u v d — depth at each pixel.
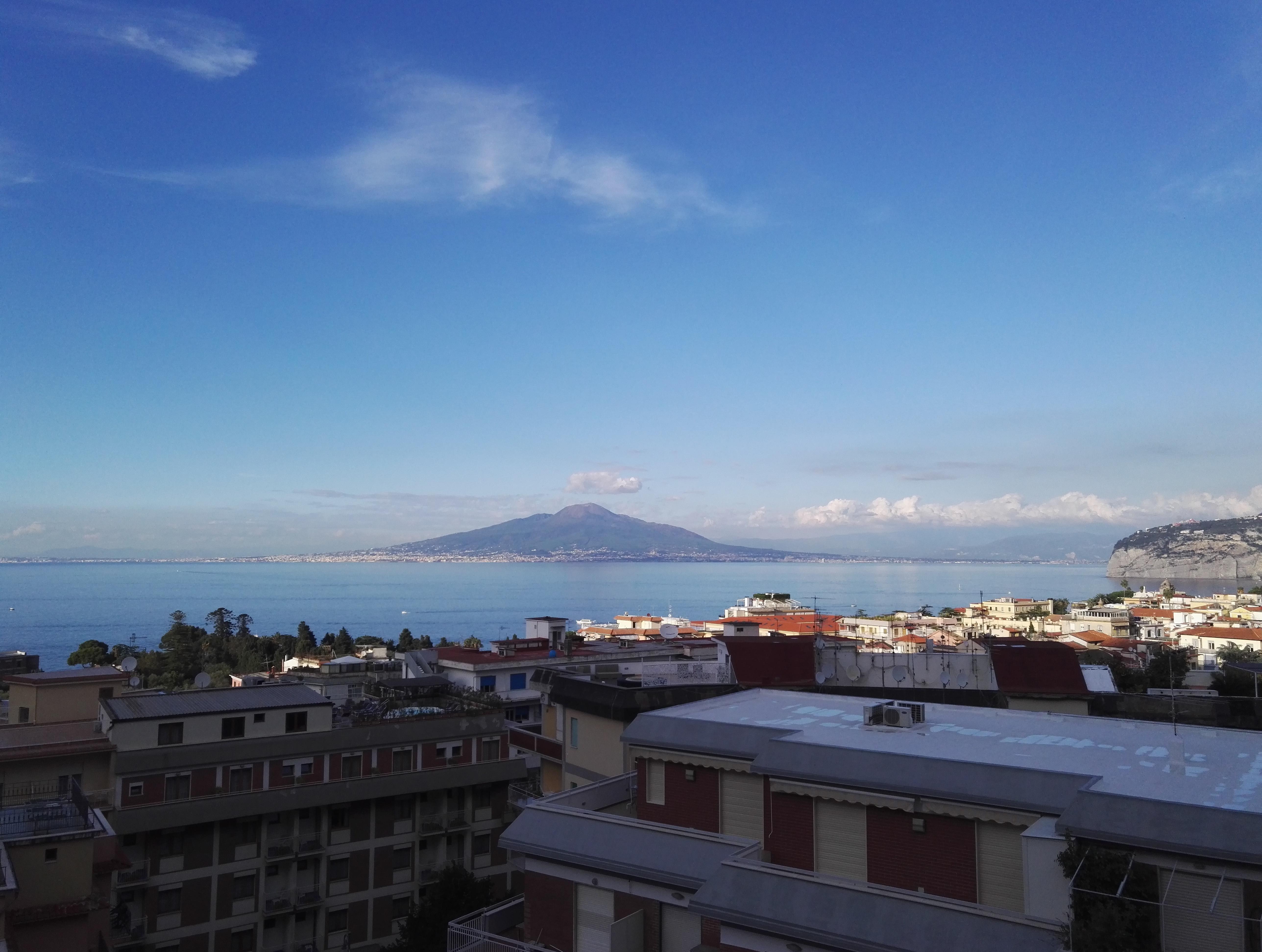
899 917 16.45
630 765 33.81
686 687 40.16
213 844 43.38
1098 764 18.88
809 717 24.91
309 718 47.47
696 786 23.11
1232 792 16.53
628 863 21.11
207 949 42.56
